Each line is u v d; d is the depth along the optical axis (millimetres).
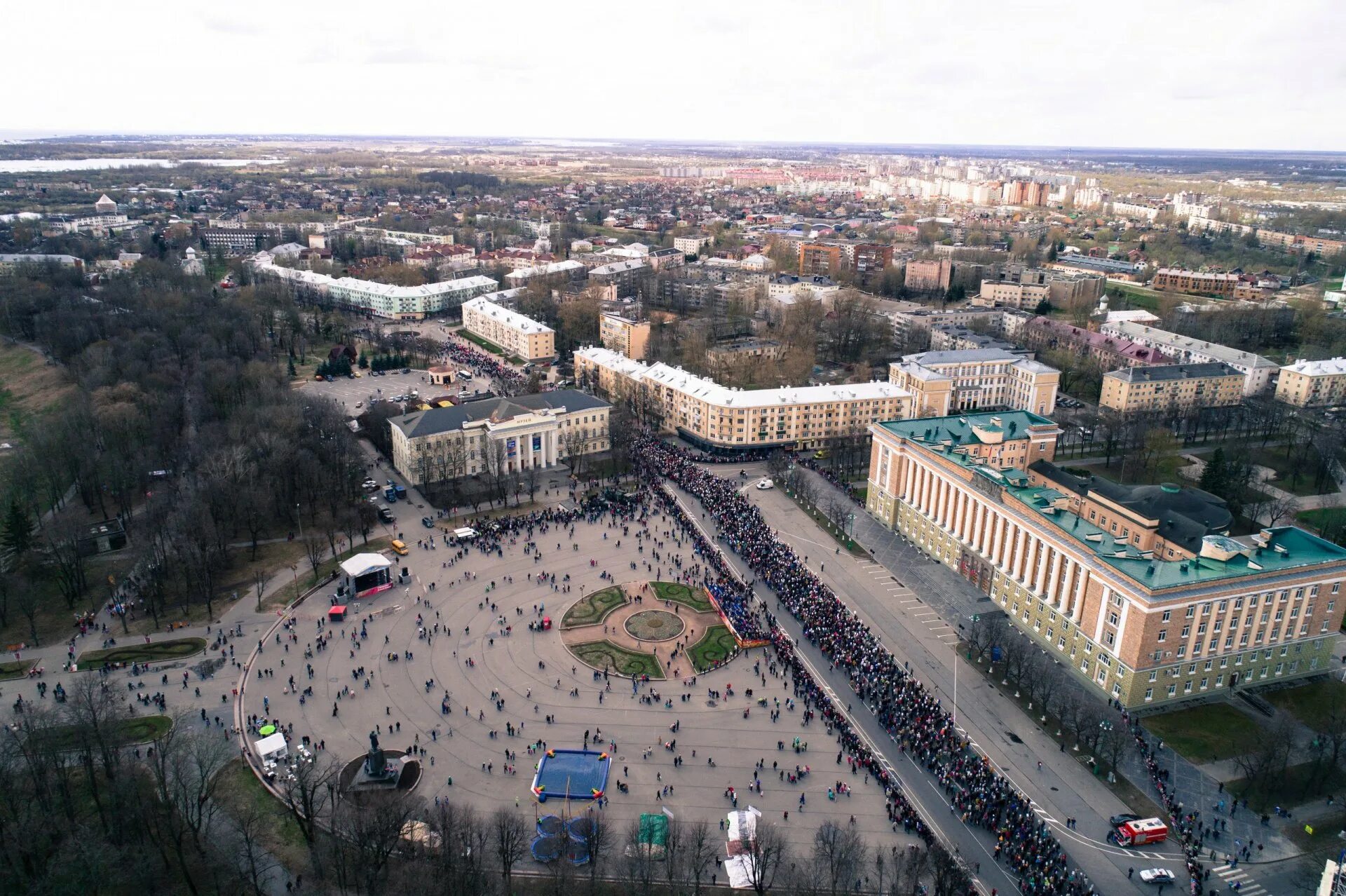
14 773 157750
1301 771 175500
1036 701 197250
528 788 167250
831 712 189375
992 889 144000
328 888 140375
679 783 169125
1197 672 198750
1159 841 156500
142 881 138125
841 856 142250
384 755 169000
